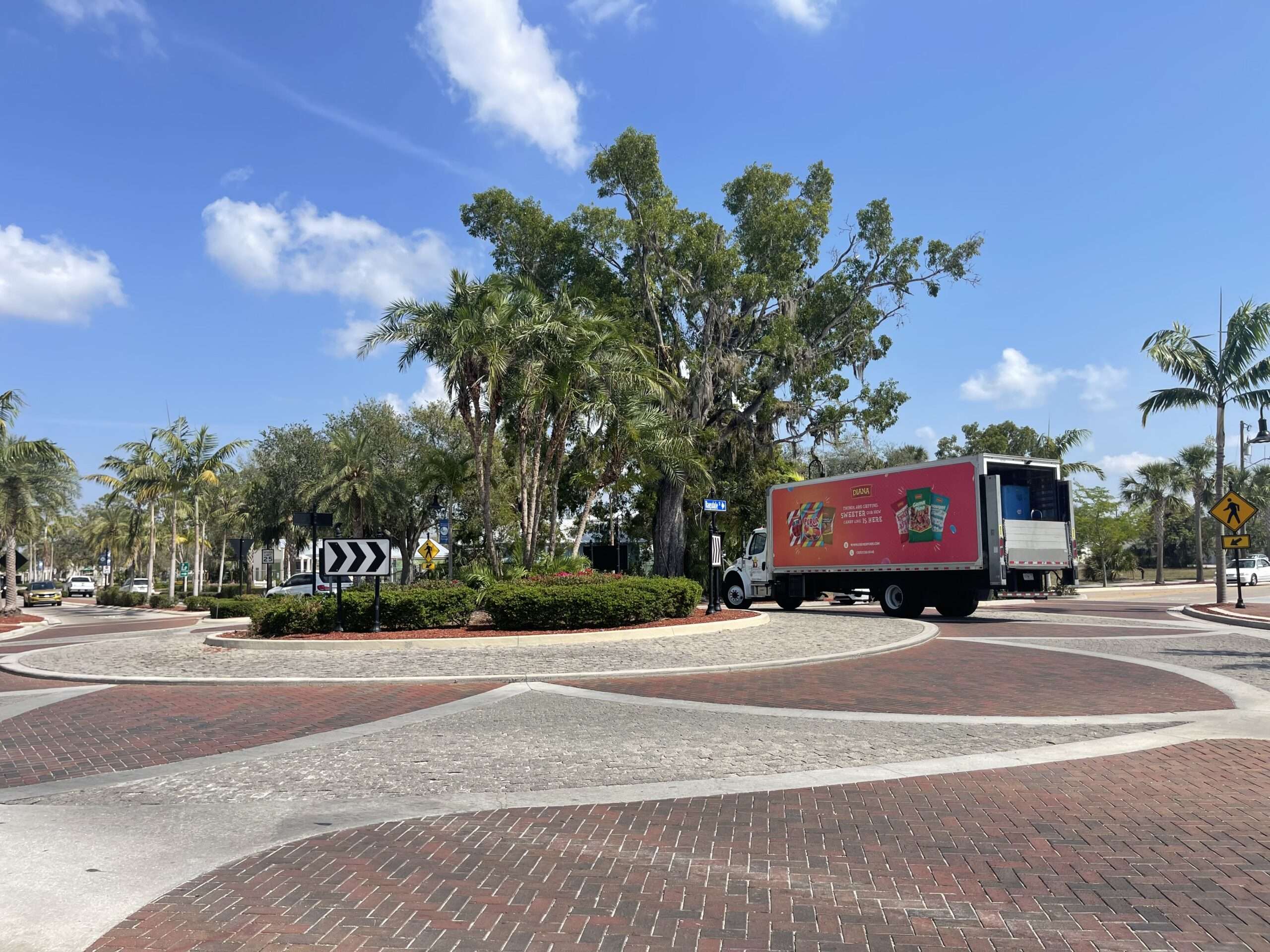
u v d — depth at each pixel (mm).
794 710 9797
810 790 6496
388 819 5926
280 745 8352
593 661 13852
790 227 35469
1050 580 22656
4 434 31172
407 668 13281
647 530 42938
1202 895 4426
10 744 8641
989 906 4340
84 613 39188
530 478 26312
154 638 20844
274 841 5477
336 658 14484
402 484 40719
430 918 4262
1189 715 9055
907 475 22766
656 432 24891
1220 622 20172
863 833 5508
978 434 49000
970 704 10039
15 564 33656
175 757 7953
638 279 35344
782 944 3953
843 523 24594
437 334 21797
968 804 6074
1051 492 22094
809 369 36094
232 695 11547
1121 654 14367
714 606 21109
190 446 42156
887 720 9141
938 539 21859
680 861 5043
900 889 4578
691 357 34688
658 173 36188
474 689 11734
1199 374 24844
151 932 4109
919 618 23609
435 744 8273
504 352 21125
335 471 38500
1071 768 6996
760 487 37906
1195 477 51875
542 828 5688
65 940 4023
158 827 5809
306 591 33031
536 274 37094
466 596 17969
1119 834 5379
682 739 8320
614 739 8375
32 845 5434
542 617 17172
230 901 4492
